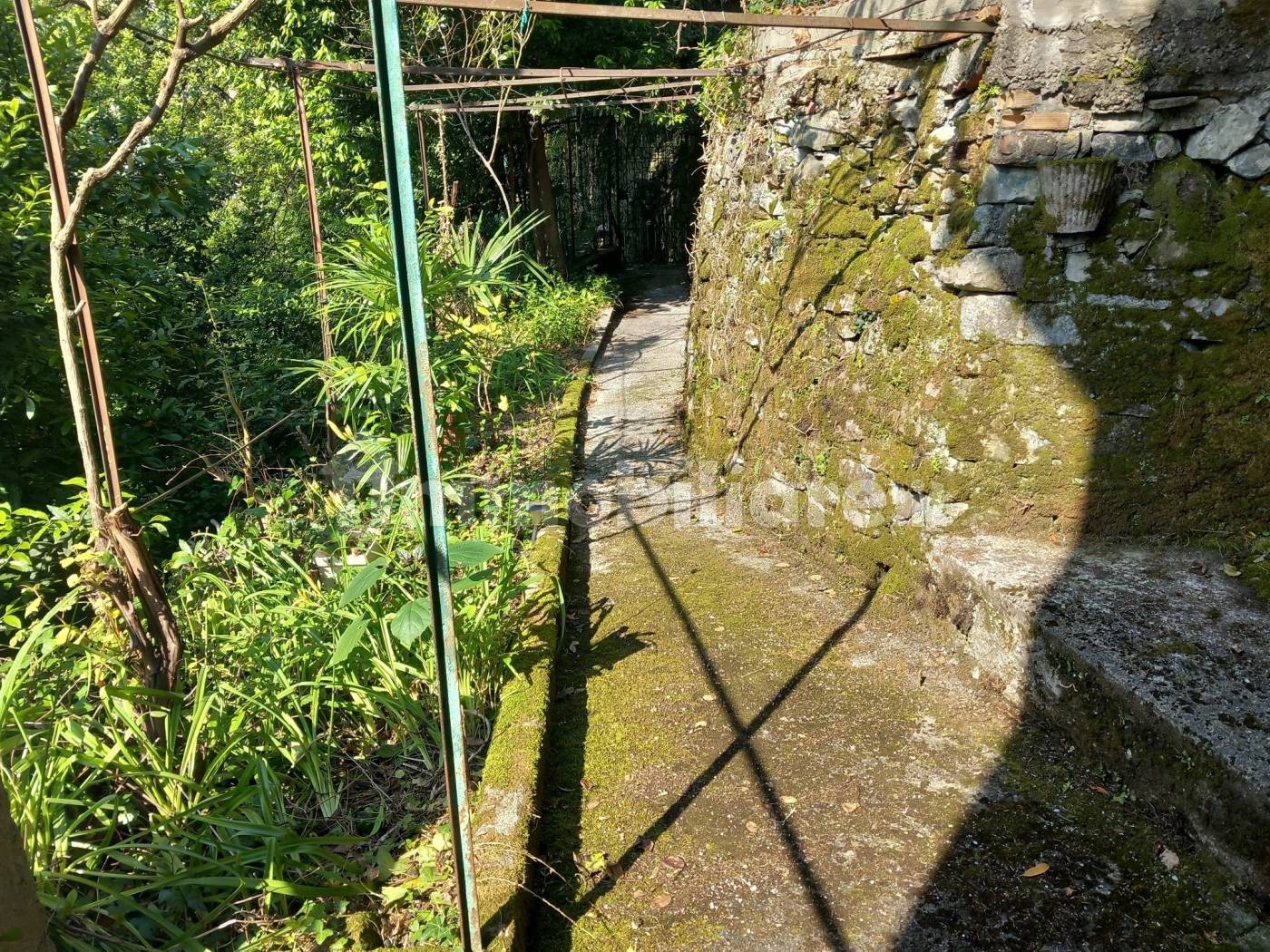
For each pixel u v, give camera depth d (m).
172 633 2.04
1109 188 2.56
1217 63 2.41
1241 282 2.45
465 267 4.04
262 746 2.26
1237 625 2.20
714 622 3.11
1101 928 1.74
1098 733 2.16
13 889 1.24
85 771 2.05
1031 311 2.74
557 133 12.35
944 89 2.94
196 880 1.76
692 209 13.34
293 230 9.07
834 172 3.57
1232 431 2.49
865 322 3.32
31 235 4.03
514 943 1.67
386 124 1.23
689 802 2.19
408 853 2.00
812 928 1.79
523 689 2.53
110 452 1.98
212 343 6.09
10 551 2.71
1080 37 2.56
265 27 8.82
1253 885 1.74
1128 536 2.66
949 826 2.05
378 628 2.51
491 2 2.23
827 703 2.58
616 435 5.47
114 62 11.37
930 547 2.91
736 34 4.75
